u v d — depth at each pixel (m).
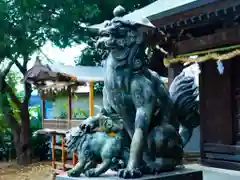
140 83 3.29
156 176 3.11
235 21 7.45
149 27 3.43
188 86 3.93
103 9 15.69
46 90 14.34
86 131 3.55
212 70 9.24
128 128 3.48
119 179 3.01
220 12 6.84
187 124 4.04
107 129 3.55
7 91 15.57
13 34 13.96
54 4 13.91
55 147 12.83
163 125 3.52
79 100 18.95
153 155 3.42
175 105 3.87
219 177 7.43
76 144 3.51
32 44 14.16
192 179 3.40
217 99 9.12
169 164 3.43
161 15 7.61
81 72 13.54
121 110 3.42
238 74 8.77
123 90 3.34
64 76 12.88
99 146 3.44
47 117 16.98
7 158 17.25
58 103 16.59
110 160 3.34
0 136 17.06
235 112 8.82
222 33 7.70
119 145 3.41
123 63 3.28
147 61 3.54
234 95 8.84
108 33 3.23
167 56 8.87
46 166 14.89
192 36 8.90
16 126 16.02
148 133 3.46
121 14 3.37
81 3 14.31
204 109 9.39
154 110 3.47
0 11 13.29
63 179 3.33
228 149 8.72
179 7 7.26
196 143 15.29
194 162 12.06
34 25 14.00
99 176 3.25
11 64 15.34
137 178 3.01
